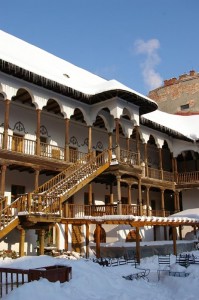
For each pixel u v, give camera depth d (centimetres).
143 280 1411
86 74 3012
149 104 2572
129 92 2362
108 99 2420
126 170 2352
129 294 1080
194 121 3781
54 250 2005
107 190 2931
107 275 1266
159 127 3100
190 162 3694
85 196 2708
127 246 2173
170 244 2469
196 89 4497
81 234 2406
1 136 2181
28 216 1605
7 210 1727
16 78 2006
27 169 2195
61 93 2258
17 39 2712
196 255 2083
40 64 2400
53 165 2142
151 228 2870
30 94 2097
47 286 883
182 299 1123
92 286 1051
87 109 2469
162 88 4784
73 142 2691
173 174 3344
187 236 3103
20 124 2316
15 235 2048
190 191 3459
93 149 2856
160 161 3212
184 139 3316
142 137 3030
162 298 1131
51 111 2520
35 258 1322
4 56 1903
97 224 2009
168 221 2106
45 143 2270
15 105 2305
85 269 1199
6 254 1733
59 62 2864
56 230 2205
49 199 1798
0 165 1950
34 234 2120
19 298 812
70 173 2172
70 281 1015
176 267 1562
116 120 2378
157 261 1912
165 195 3706
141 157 3375
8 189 2184
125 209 2350
